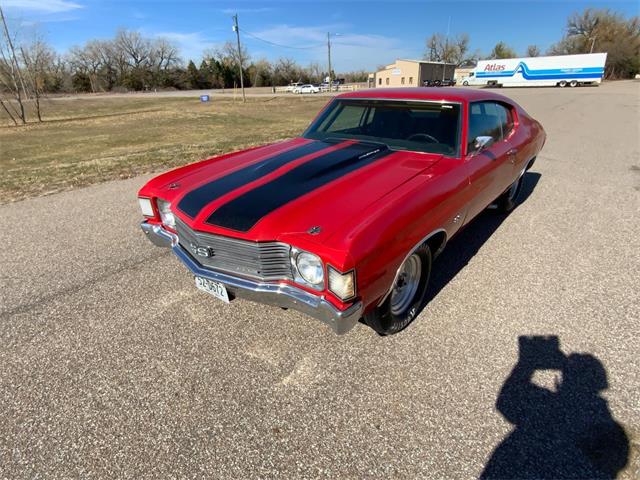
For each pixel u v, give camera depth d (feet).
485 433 6.47
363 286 6.66
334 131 11.85
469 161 9.96
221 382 7.68
